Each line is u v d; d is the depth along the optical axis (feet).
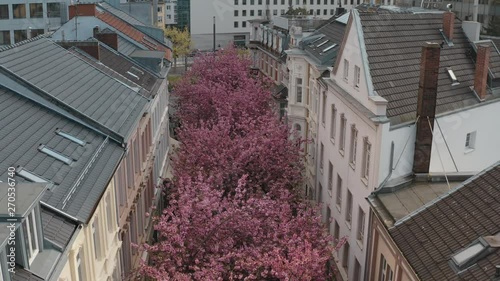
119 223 68.49
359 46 76.28
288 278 55.88
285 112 143.33
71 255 47.32
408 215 58.18
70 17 130.31
